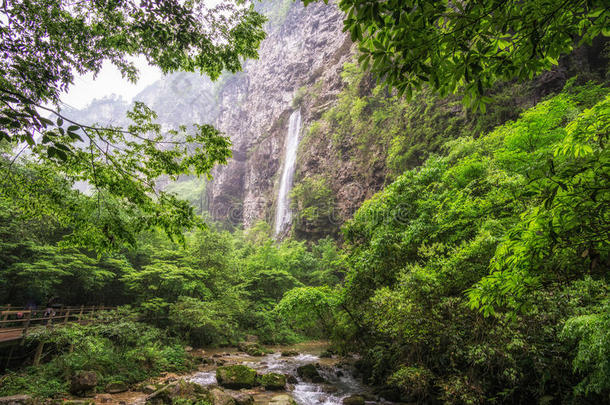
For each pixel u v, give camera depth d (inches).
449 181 365.1
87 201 175.0
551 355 219.5
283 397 320.8
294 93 2084.2
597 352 151.9
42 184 164.6
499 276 103.9
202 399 309.6
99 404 317.1
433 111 829.2
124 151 165.6
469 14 75.5
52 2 161.8
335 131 1437.0
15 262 495.2
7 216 451.2
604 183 74.9
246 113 2632.9
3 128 98.1
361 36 81.6
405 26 78.0
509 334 220.2
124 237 178.9
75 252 556.7
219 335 711.1
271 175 2033.7
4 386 310.8
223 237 909.2
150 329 538.3
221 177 2431.1
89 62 189.2
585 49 644.1
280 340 823.1
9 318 486.3
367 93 1258.0
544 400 214.7
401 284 280.7
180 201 182.5
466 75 83.7
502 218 261.7
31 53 167.0
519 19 74.9
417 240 337.1
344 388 380.2
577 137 88.5
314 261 1210.0
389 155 933.8
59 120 102.2
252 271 1003.3
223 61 201.9
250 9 185.9
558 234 83.4
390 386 341.1
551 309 203.5
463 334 255.1
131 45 188.4
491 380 251.1
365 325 399.5
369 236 436.5
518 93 625.0
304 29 2224.4
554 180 76.5
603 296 180.5
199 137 176.6
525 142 310.3
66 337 390.3
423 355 301.0
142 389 365.4
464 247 259.4
